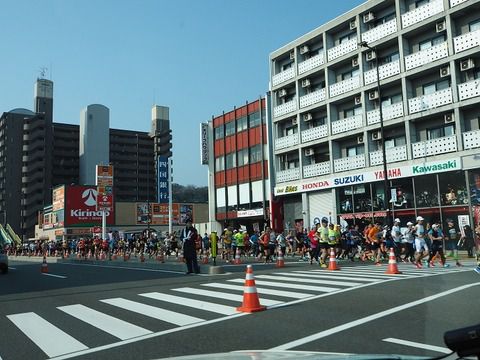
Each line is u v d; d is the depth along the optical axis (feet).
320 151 121.90
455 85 89.10
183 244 58.29
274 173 136.56
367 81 106.52
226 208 159.22
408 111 97.25
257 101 147.74
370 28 107.96
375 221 103.55
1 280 59.47
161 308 32.09
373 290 36.91
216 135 166.20
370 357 7.91
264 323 25.73
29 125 340.59
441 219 90.53
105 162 355.15
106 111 361.10
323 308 29.78
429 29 96.63
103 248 121.60
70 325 27.37
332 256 57.88
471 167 85.81
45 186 339.36
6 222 330.34
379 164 102.89
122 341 22.81
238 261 79.92
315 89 124.16
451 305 29.43
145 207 290.15
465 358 7.02
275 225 132.67
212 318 27.86
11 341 23.61
